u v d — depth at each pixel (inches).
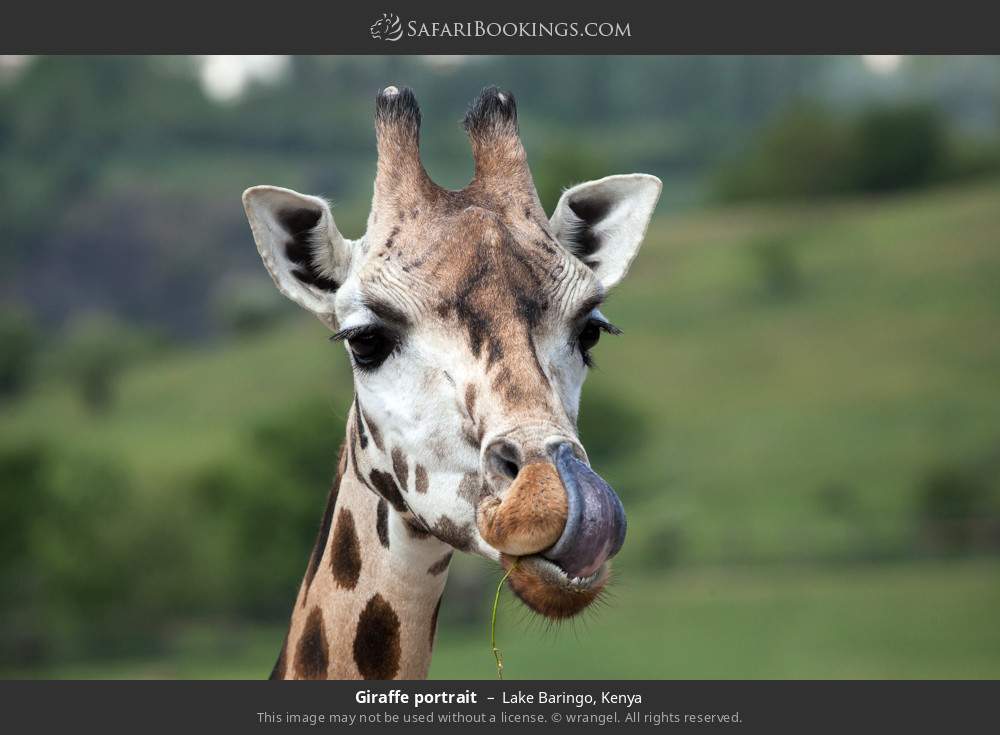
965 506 6865.2
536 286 554.3
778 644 4549.7
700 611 5236.2
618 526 475.8
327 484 6018.7
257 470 5964.6
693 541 6560.0
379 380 572.1
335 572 633.0
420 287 557.6
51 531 5871.1
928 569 6013.8
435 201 591.8
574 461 488.4
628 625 4985.2
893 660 4148.6
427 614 624.1
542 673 3836.1
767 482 7539.4
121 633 5570.9
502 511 482.9
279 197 610.5
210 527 5954.7
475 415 528.4
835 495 7249.0
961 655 4180.6
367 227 611.8
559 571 478.0
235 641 5447.8
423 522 562.3
